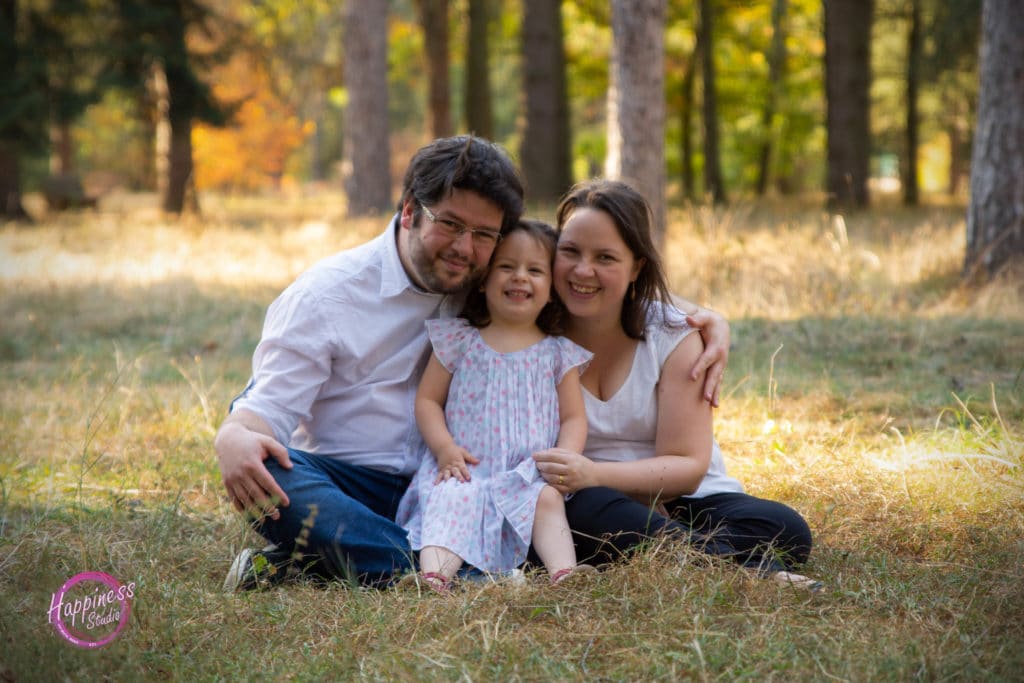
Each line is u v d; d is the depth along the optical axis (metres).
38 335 7.46
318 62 24.86
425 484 3.22
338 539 3.02
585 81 24.44
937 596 2.82
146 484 4.15
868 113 17.34
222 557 3.34
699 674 2.33
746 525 3.10
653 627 2.59
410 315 3.40
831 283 7.82
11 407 5.18
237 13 23.69
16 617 2.58
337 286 3.32
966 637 2.48
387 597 2.86
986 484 3.60
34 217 18.16
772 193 29.02
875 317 7.08
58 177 20.77
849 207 15.45
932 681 2.32
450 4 22.08
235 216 20.39
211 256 11.55
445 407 3.38
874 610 2.74
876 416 4.97
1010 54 7.69
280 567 3.10
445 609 2.71
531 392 3.30
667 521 3.04
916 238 9.58
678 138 26.31
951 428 4.37
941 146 38.19
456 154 3.17
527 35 17.28
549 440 3.31
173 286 9.56
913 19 19.44
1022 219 7.71
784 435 4.66
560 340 3.37
